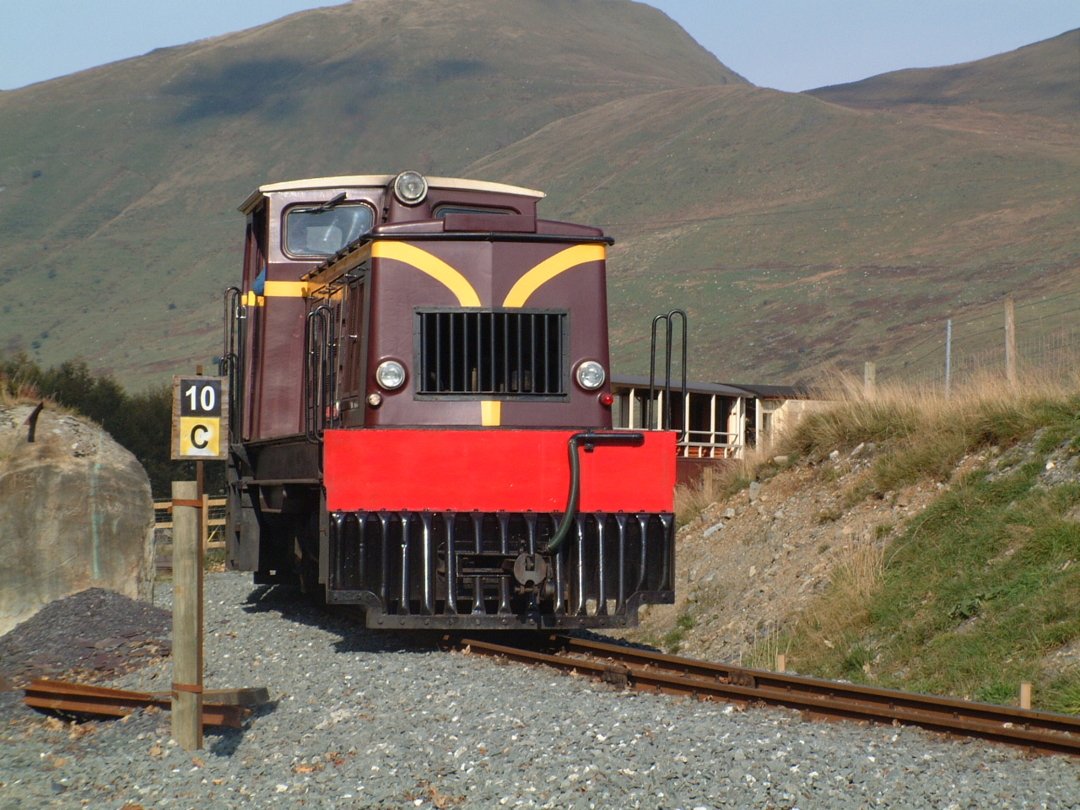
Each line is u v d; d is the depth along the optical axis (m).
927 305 149.75
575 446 13.17
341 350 15.06
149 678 12.73
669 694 10.95
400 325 13.72
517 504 13.13
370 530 12.96
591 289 14.11
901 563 15.54
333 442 13.01
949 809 7.55
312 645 13.82
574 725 9.43
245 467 17.97
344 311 14.91
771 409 39.97
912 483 17.59
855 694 10.66
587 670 11.73
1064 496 14.44
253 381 17.41
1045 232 184.75
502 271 13.90
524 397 13.75
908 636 13.72
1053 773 8.30
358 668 12.20
